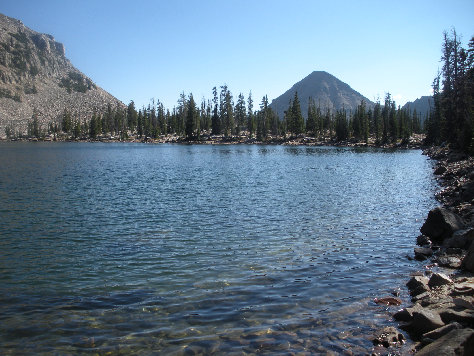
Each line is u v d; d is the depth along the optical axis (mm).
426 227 17266
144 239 17312
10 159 72438
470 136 55531
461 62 74250
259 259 14297
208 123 188125
